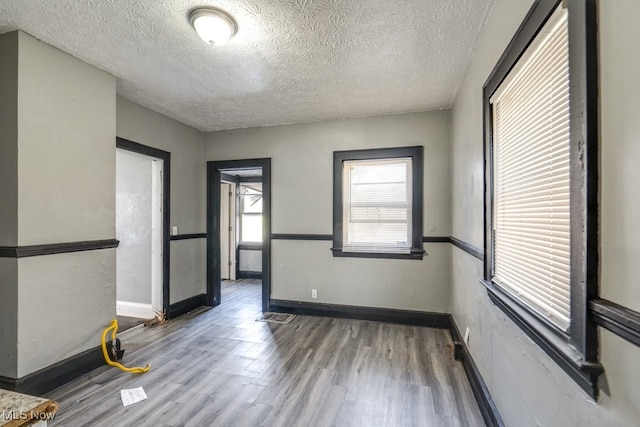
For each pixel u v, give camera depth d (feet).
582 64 2.77
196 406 6.53
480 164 6.72
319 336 10.45
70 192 7.43
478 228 6.87
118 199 12.66
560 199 3.41
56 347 7.11
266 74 8.55
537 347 3.88
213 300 14.05
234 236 19.76
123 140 10.12
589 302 2.69
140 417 6.15
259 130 13.48
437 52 7.36
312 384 7.39
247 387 7.27
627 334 2.29
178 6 5.72
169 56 7.59
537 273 3.96
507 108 5.13
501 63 5.08
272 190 13.30
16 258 6.37
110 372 7.90
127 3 5.62
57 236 7.12
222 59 7.73
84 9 5.80
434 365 8.34
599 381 2.64
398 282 11.77
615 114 2.46
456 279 9.90
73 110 7.52
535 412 3.94
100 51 7.34
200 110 11.47
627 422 2.32
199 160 14.02
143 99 10.38
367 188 12.26
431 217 11.44
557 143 3.49
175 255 12.52
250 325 11.54
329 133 12.57
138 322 11.76
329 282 12.56
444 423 5.98
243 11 5.84
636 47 2.23
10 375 6.43
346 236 12.46
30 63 6.65
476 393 6.70
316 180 12.73
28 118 6.60
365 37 6.75
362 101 10.57
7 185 6.47
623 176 2.37
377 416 6.20
